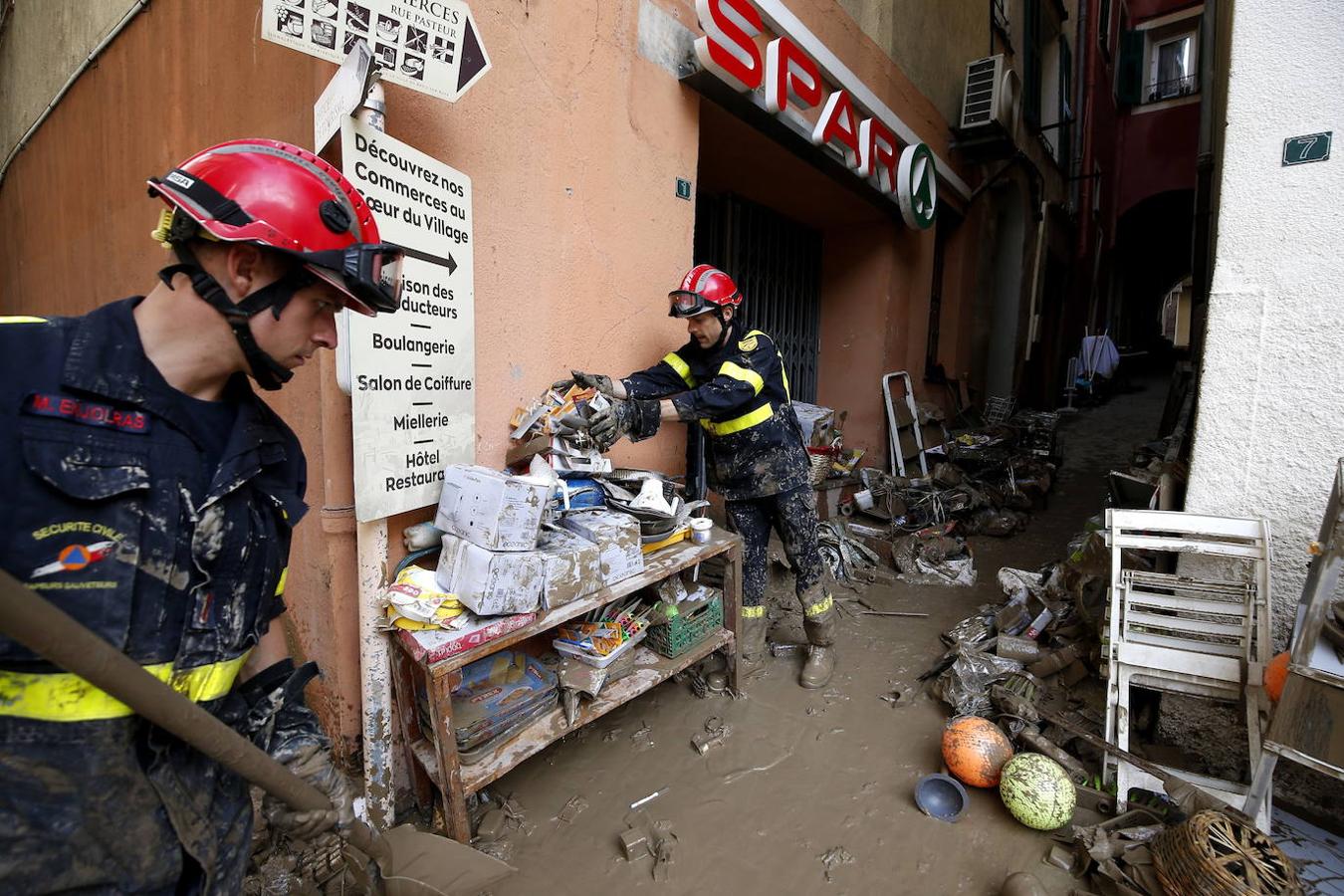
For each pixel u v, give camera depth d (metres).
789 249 5.36
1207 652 2.05
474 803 1.97
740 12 3.09
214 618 0.87
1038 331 9.48
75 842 0.77
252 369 0.87
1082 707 2.49
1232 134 2.14
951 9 5.98
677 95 2.94
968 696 2.53
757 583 2.94
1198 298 4.66
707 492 3.96
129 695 0.72
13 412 0.68
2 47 5.78
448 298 1.92
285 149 0.87
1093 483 6.76
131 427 0.76
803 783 2.15
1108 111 13.13
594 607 1.98
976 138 6.16
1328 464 2.03
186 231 0.76
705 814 1.99
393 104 1.78
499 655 2.14
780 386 2.75
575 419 2.15
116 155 3.43
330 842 1.77
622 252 2.70
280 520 0.97
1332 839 1.87
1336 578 1.59
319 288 0.86
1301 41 2.01
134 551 0.75
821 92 3.91
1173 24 14.00
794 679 2.84
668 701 2.64
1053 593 3.26
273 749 1.10
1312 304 2.04
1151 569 2.48
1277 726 1.67
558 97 2.32
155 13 2.80
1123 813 1.89
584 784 2.12
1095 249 13.12
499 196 2.14
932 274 6.41
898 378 5.81
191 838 0.89
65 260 4.54
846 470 4.95
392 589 1.80
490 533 1.68
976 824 1.95
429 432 1.91
